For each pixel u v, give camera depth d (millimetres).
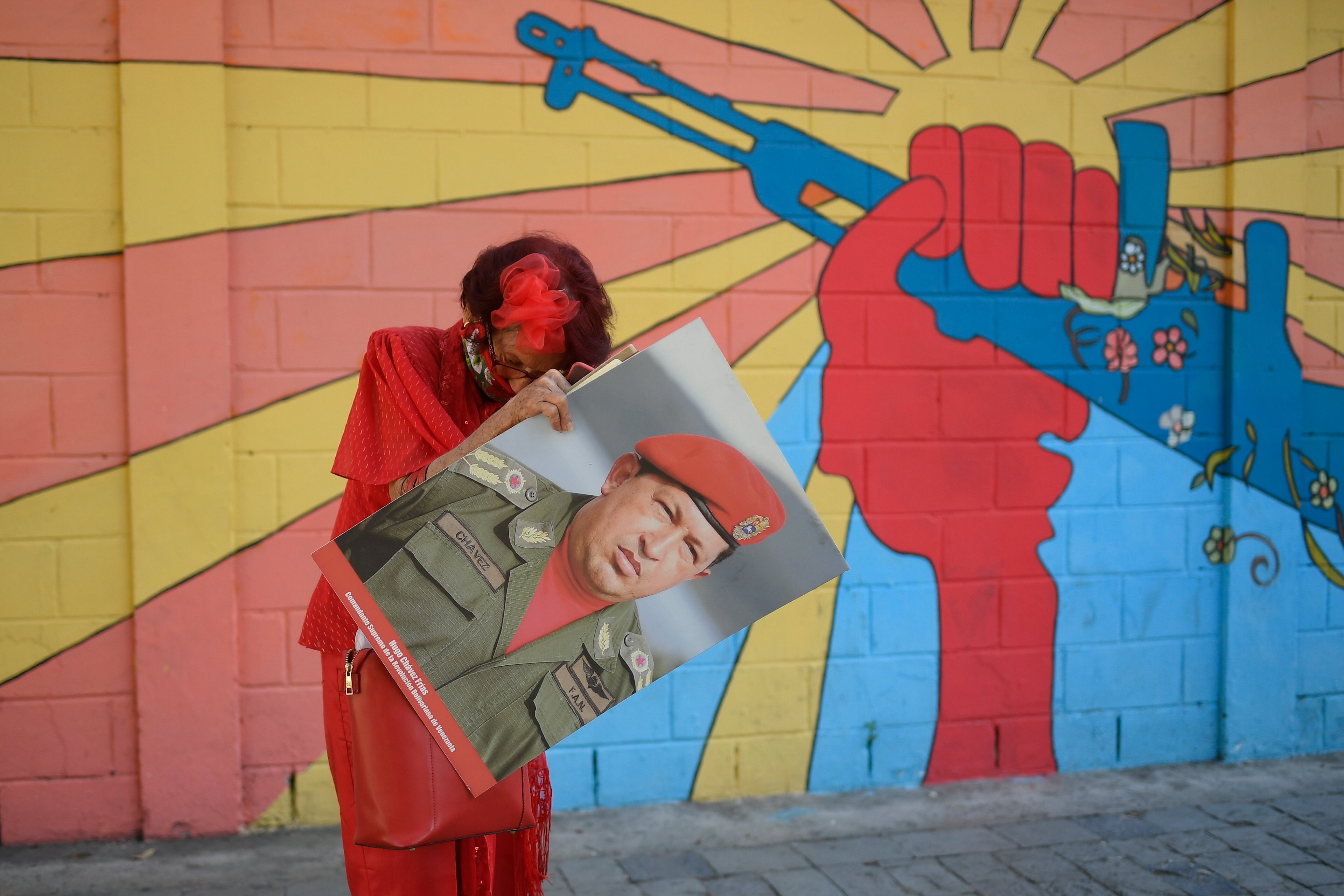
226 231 3150
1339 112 3979
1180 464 3861
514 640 1566
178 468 3143
